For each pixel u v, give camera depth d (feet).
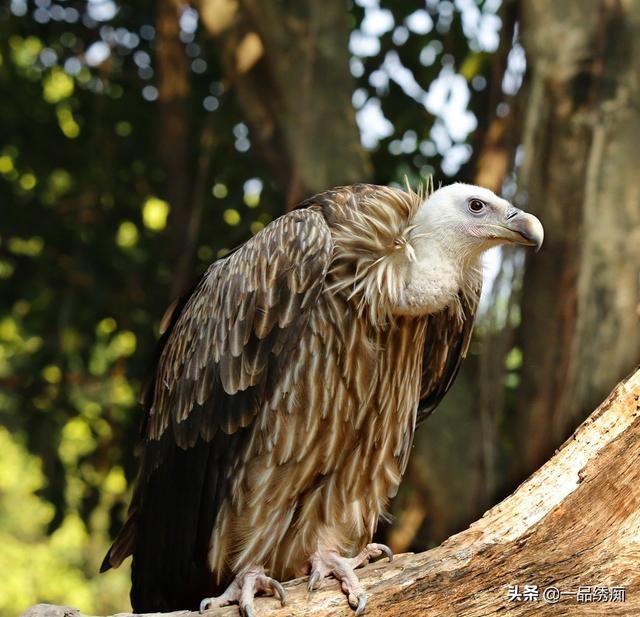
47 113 62.13
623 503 19.90
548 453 38.34
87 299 59.77
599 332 36.96
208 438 26.30
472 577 20.21
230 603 23.08
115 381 59.82
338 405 25.32
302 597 22.09
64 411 59.52
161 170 61.11
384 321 25.21
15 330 66.08
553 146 38.78
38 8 60.59
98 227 60.49
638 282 37.04
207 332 26.84
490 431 39.83
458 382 44.24
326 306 25.14
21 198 62.44
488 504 40.01
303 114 44.19
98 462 60.59
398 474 27.35
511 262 38.88
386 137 57.16
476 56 46.21
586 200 37.76
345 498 26.27
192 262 55.57
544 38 38.99
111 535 59.52
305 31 45.09
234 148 58.18
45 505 64.90
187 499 26.81
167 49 52.60
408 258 24.98
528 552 20.08
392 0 54.75
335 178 43.80
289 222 26.18
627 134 37.86
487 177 43.09
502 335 39.19
